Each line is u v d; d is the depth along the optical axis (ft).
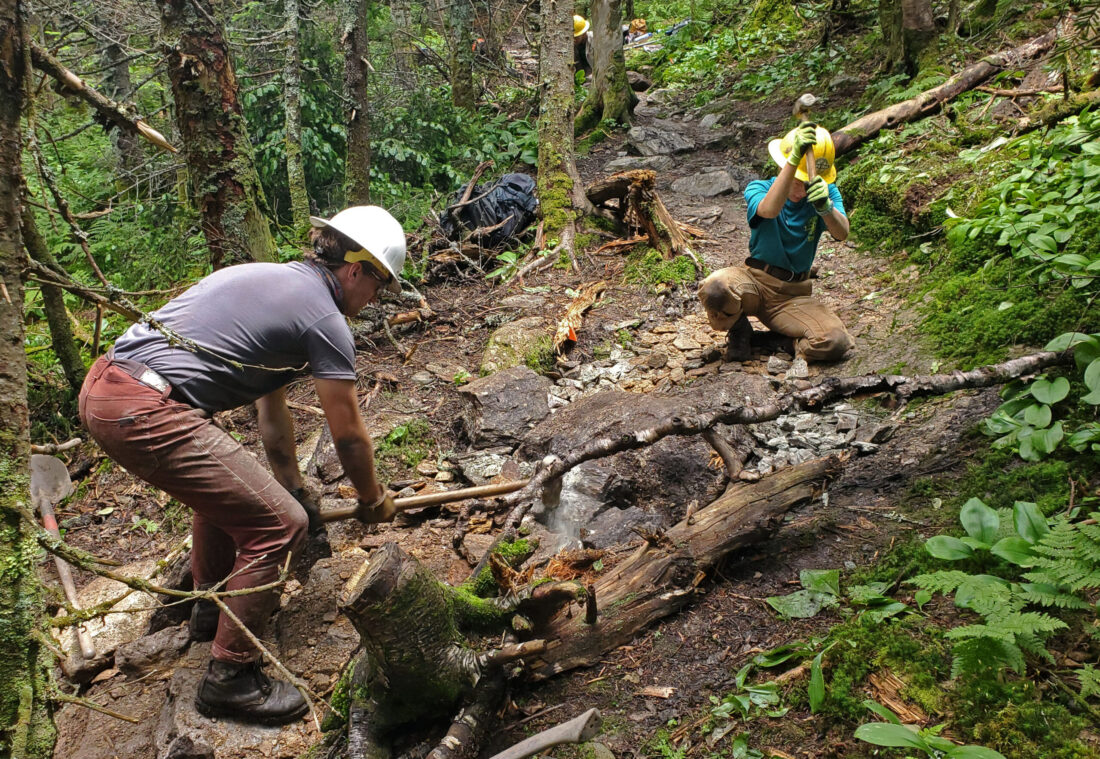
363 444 9.12
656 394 13.57
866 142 22.38
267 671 9.58
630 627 8.89
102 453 16.24
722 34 41.39
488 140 35.12
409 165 32.53
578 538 10.82
